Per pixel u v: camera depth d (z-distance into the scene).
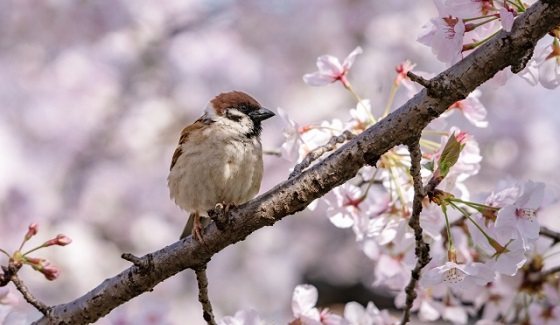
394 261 7.62
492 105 13.49
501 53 4.88
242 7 13.78
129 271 5.87
